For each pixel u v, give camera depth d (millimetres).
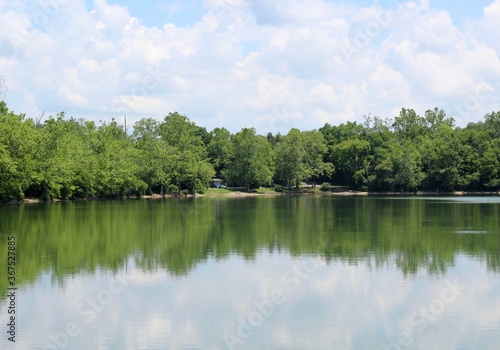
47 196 109062
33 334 24797
